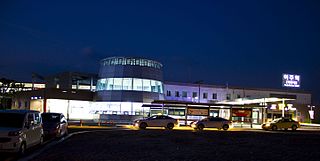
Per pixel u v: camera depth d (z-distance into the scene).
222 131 34.97
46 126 23.12
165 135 27.88
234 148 19.62
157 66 68.94
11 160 14.27
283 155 16.97
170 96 80.50
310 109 83.12
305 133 36.53
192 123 39.59
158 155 16.05
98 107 65.62
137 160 14.41
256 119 58.72
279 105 69.00
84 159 14.38
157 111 49.44
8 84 97.44
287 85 74.38
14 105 77.12
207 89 84.19
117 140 23.02
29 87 99.62
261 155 16.77
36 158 14.62
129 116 60.25
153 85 66.75
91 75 73.94
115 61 66.56
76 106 65.56
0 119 15.80
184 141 23.17
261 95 88.06
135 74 65.06
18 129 15.19
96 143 21.00
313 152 18.52
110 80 65.69
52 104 62.78
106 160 14.23
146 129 36.50
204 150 18.34
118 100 63.34
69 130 32.72
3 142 14.57
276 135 30.97
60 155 15.53
